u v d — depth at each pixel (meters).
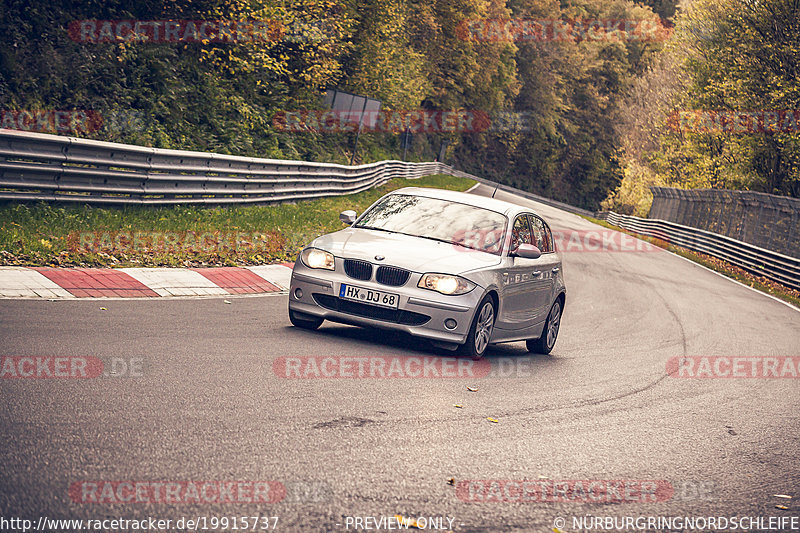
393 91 65.81
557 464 7.52
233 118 39.44
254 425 7.43
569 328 17.94
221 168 24.83
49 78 29.39
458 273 11.76
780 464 8.56
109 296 13.02
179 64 37.50
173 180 21.92
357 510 5.74
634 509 6.52
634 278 31.23
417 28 89.81
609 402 10.61
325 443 7.18
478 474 6.91
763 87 53.94
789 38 53.06
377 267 11.80
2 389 7.52
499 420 8.84
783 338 19.98
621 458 8.00
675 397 11.54
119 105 31.94
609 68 138.38
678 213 58.78
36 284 12.69
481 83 106.56
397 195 14.11
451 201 13.81
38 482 5.52
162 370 8.97
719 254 46.12
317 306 12.09
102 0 34.19
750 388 12.96
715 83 57.78
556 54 128.62
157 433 6.86
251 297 15.33
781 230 39.44
